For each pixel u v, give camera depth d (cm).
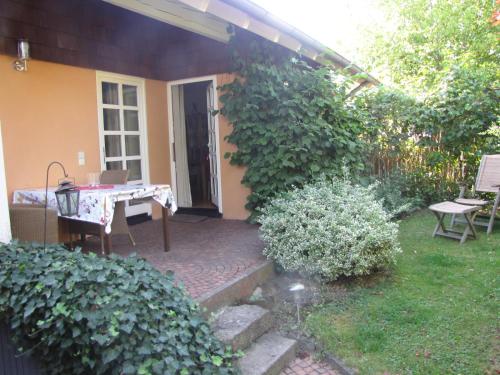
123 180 480
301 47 572
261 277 381
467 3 1220
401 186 703
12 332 234
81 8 503
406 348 276
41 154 463
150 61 620
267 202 547
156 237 512
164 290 230
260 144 552
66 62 488
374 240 368
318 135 551
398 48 1298
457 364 254
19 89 439
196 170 768
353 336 297
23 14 437
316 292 369
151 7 416
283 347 293
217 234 522
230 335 275
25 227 344
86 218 362
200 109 760
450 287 360
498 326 289
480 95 666
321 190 447
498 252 442
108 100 559
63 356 217
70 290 210
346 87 631
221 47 583
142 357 187
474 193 678
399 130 734
